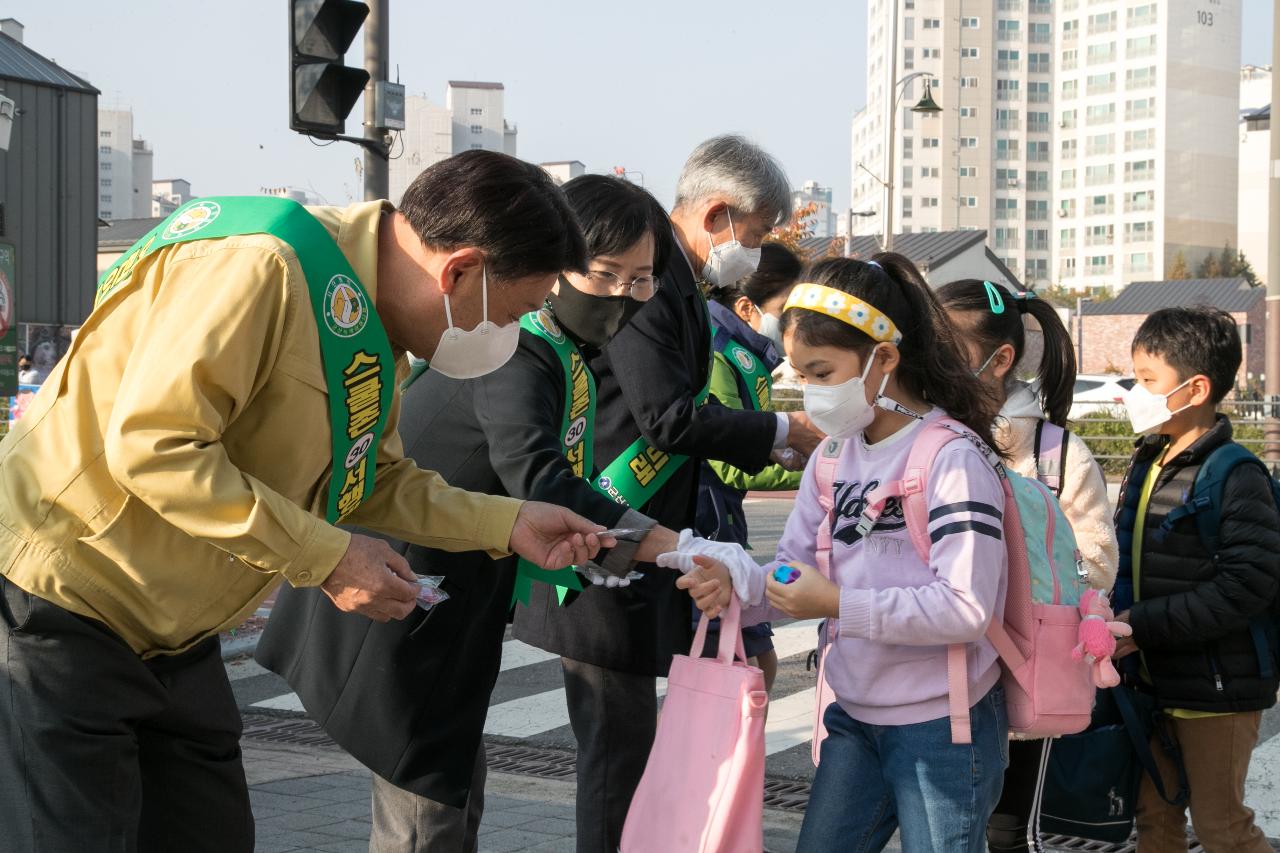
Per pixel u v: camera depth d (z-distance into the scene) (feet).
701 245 13.08
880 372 8.95
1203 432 11.27
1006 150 421.18
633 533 9.27
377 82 29.17
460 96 284.00
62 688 7.41
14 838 7.39
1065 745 10.73
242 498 7.08
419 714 9.62
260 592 8.05
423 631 9.60
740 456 11.54
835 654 9.11
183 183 485.97
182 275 7.25
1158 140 404.57
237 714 8.84
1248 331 186.09
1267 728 18.66
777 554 9.65
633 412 11.35
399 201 8.11
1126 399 11.38
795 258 17.26
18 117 93.71
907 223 412.77
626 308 10.51
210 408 7.06
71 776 7.39
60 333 96.73
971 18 414.00
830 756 9.13
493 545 9.00
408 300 7.98
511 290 7.98
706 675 8.78
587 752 11.63
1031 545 8.98
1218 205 415.44
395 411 9.04
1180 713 11.02
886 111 84.17
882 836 8.99
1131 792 10.85
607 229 10.23
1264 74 460.96
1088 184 418.31
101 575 7.47
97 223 98.99
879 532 8.94
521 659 25.84
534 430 9.87
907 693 8.68
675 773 8.73
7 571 7.42
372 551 7.50
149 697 7.79
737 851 8.38
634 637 11.37
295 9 25.05
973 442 8.77
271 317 7.27
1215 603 10.61
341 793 16.67
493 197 7.78
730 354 14.66
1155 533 11.11
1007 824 10.77
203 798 8.57
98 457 7.38
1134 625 10.93
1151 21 403.75
